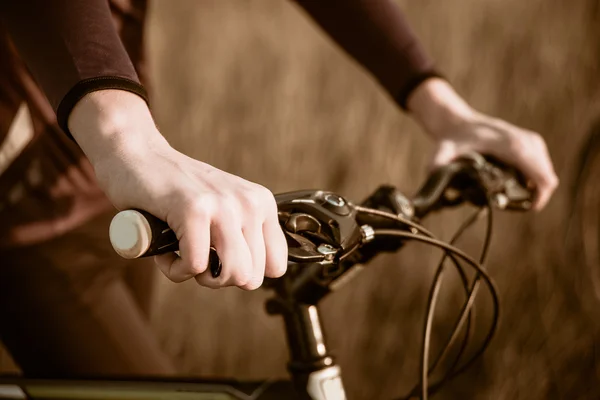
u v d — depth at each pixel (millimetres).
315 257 747
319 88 3363
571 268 2527
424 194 1055
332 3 1324
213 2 4168
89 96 789
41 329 1349
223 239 670
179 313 2691
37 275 1342
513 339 2426
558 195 2664
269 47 3684
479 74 3082
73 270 1369
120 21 1324
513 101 2973
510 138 1188
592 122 2746
